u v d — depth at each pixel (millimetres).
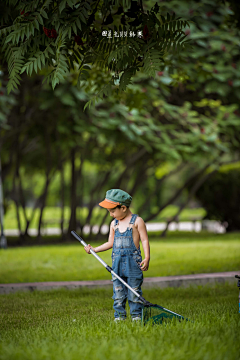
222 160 23719
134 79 11875
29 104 17781
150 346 4184
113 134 16484
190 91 16625
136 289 5445
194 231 30078
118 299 5574
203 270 11273
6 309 7172
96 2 5648
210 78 12883
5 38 5496
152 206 41500
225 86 13281
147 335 4570
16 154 21234
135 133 15664
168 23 5406
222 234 25641
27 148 22750
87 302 7699
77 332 4918
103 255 15203
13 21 5523
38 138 21453
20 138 21844
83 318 6074
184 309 6605
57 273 11664
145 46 5355
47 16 5199
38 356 3934
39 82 15914
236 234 24578
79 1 5371
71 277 10977
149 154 22469
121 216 5566
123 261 5484
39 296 8422
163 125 17672
